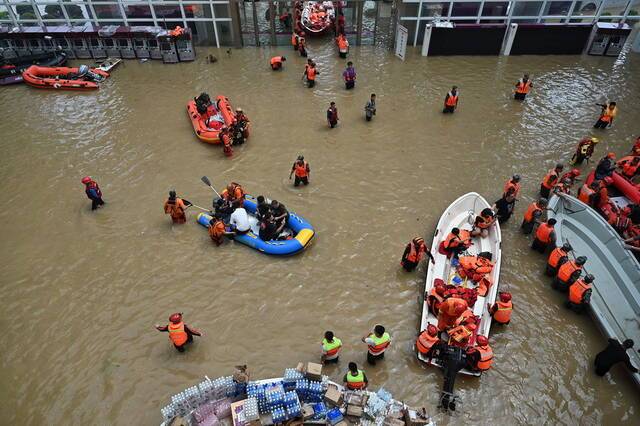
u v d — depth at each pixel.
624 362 8.87
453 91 17.67
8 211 13.81
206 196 14.21
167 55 22.17
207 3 22.70
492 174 15.11
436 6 22.59
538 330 10.25
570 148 16.28
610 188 14.17
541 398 9.02
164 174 15.17
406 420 8.22
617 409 8.85
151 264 11.95
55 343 10.14
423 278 11.46
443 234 12.24
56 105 19.19
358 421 8.36
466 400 8.96
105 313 10.73
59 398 9.16
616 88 19.94
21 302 11.05
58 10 23.11
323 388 8.54
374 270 11.70
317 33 24.64
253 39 24.88
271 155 15.98
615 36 21.89
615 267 11.26
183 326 9.45
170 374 9.49
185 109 18.70
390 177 14.95
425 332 9.27
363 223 13.14
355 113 18.36
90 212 13.67
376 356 9.34
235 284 11.36
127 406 9.00
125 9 23.12
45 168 15.58
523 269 11.67
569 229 12.64
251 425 8.00
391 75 21.14
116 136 17.12
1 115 18.56
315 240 12.58
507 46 22.50
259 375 9.43
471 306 10.01
